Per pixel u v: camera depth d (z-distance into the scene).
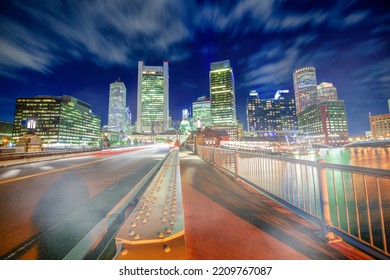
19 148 23.41
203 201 4.56
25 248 2.87
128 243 1.58
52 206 4.91
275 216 3.62
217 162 11.09
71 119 172.75
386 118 196.75
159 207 2.20
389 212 8.10
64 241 3.10
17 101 157.00
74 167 13.59
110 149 53.56
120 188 6.92
